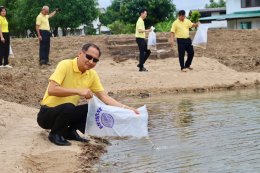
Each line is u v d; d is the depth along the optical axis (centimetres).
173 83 1516
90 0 4425
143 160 687
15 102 1158
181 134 842
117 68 1872
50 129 773
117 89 1469
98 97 744
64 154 688
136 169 645
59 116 713
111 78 1600
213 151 716
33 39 2386
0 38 1573
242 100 1208
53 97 716
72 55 2159
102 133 713
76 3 4328
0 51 1606
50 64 1848
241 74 1666
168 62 1981
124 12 4856
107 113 706
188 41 1675
